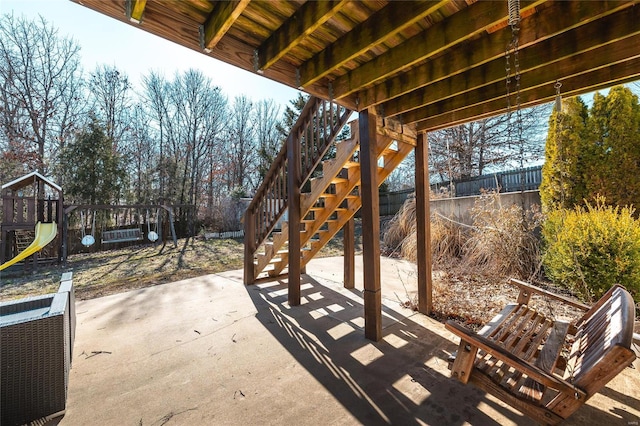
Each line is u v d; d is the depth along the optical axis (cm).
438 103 278
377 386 188
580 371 137
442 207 646
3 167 915
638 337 212
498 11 144
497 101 264
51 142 1077
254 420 158
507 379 158
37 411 157
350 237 425
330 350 238
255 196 445
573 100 465
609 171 429
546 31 157
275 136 1719
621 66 204
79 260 707
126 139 1304
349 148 317
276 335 268
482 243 479
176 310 335
